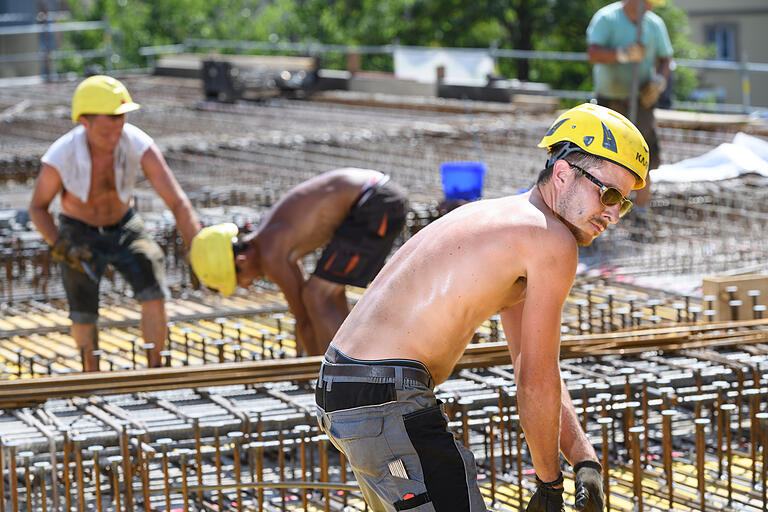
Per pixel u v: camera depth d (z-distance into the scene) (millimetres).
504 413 10062
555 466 6562
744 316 12555
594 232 6570
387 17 81062
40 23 55312
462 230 6500
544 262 6301
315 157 25703
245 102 37375
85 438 8969
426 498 6375
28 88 43406
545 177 6602
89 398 9977
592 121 6418
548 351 6340
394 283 6559
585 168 6398
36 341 15148
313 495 9914
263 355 12125
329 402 6547
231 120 32094
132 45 85812
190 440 9531
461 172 17938
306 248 12805
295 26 87750
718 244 18234
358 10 83688
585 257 17828
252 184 22562
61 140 12789
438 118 31359
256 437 9750
